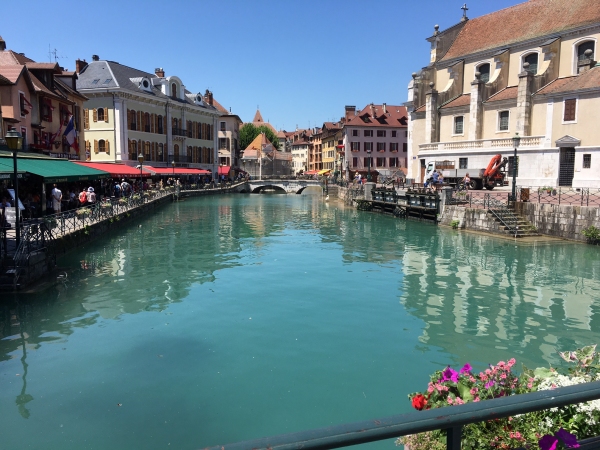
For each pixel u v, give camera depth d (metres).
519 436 3.55
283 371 8.97
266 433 6.91
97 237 23.38
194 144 67.38
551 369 4.78
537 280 16.08
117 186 35.38
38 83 31.52
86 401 7.81
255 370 9.00
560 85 33.59
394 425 1.87
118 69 54.66
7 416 7.35
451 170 37.69
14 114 26.91
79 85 51.03
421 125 47.31
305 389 8.27
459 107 41.38
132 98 52.41
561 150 32.34
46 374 8.80
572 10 37.59
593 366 4.81
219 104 92.75
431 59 48.81
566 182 32.31
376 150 80.31
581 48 35.72
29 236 14.65
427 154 43.00
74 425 7.09
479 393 4.39
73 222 21.61
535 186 33.75
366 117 80.69
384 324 11.68
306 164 126.25
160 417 7.33
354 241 24.88
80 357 9.57
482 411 1.99
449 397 4.38
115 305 12.99
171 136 60.78
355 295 14.26
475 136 39.25
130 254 20.38
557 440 2.38
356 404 7.75
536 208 25.05
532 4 42.41
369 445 6.50
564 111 31.70
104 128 50.69
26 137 28.73
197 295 14.12
